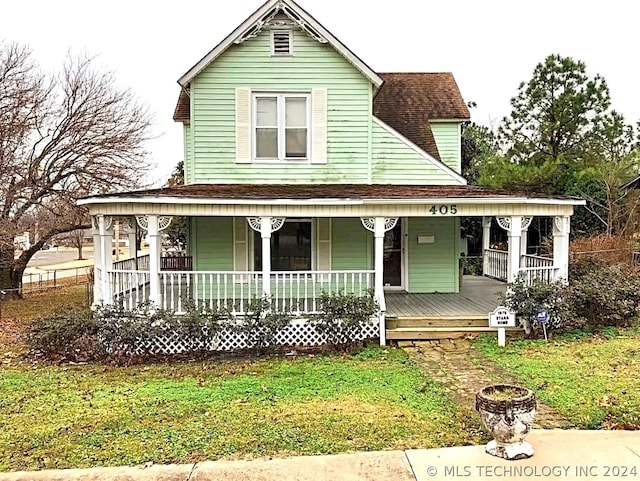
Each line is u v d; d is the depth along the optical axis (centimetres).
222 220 1353
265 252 1107
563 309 1105
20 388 837
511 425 522
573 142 2792
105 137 2033
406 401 736
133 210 1084
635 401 712
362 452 558
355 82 1372
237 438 605
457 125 1700
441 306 1276
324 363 973
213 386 834
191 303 1098
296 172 1379
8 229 1783
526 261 1463
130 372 931
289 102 1377
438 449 560
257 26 1324
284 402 740
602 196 2334
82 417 693
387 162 1406
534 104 2825
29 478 511
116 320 1054
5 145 1839
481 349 1039
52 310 1738
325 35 1334
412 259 1473
